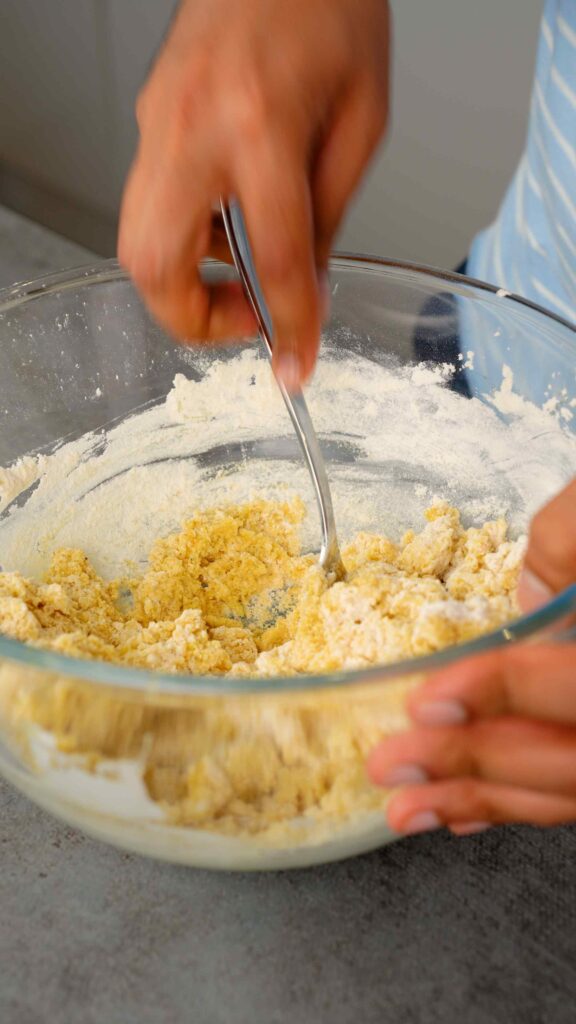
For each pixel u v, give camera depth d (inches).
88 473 20.5
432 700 12.9
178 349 19.9
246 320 18.2
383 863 16.0
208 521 20.7
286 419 20.9
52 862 16.0
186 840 14.6
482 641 13.1
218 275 18.4
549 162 21.8
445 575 19.6
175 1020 14.4
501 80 30.4
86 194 43.7
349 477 21.1
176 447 21.0
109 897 15.6
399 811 14.0
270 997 14.6
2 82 42.6
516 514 19.9
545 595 14.5
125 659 17.7
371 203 36.0
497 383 19.6
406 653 15.9
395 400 20.6
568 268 22.6
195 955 15.0
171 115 15.6
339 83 16.1
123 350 19.7
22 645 13.4
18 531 19.6
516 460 19.9
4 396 19.0
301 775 13.9
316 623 18.0
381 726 13.5
